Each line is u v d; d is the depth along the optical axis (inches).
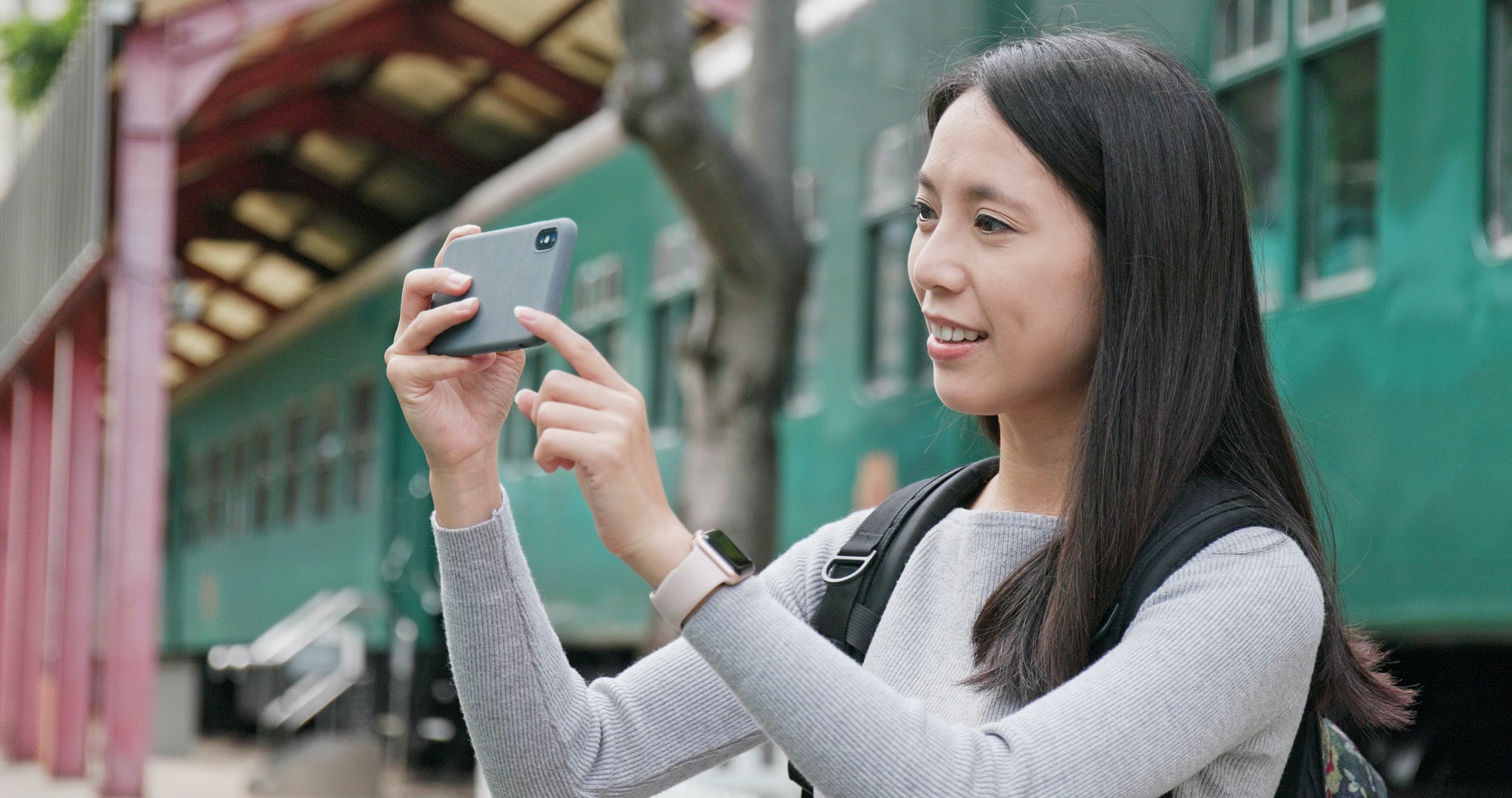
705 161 247.8
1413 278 188.7
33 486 578.2
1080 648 50.0
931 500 59.5
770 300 261.4
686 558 45.4
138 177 377.7
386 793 473.7
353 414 571.2
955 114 53.8
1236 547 48.6
